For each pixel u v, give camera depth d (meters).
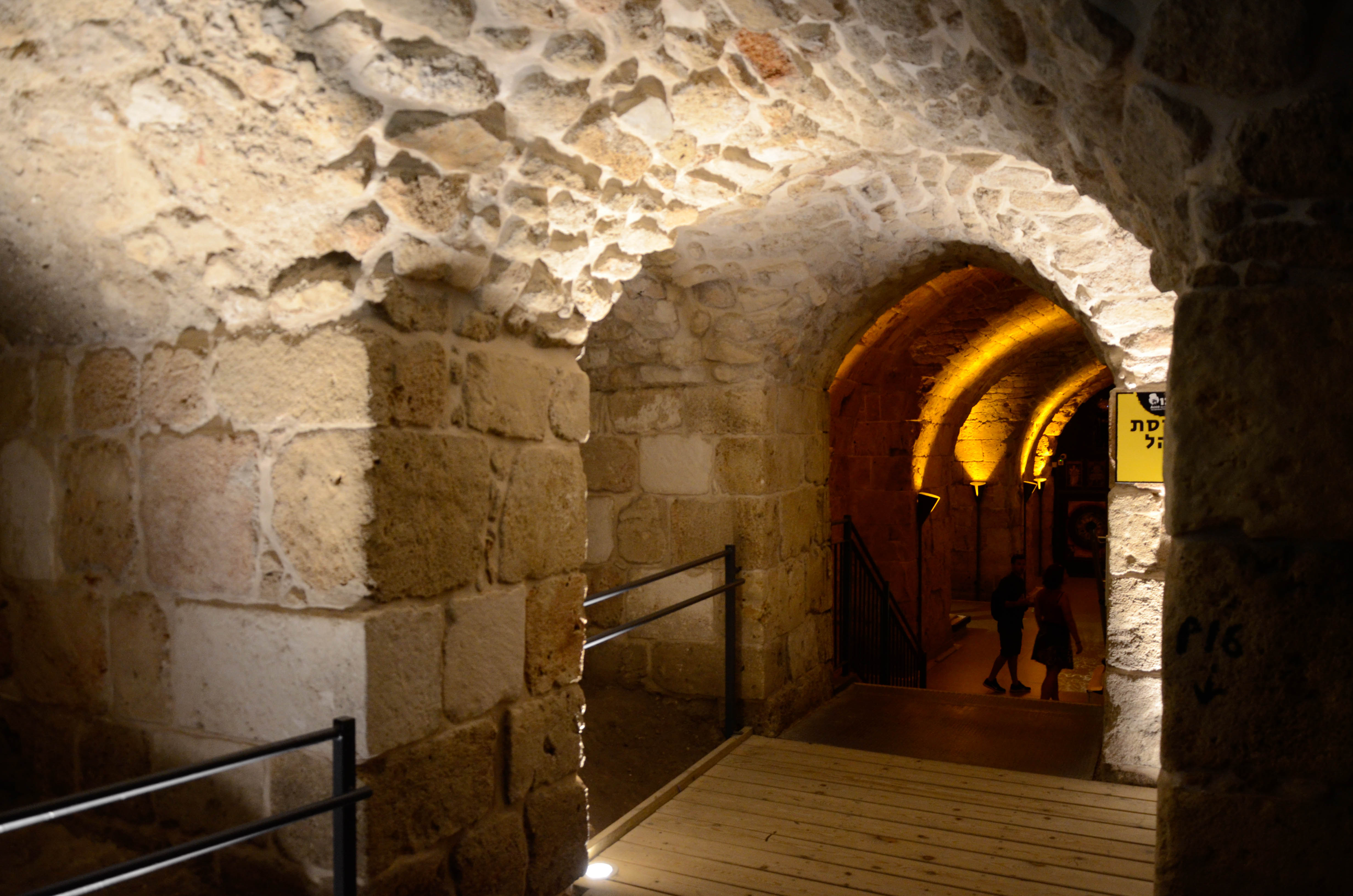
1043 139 2.16
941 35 1.93
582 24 1.95
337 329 2.11
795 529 4.60
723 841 3.14
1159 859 1.68
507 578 2.53
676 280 4.02
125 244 2.21
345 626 2.08
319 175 1.97
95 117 1.94
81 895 2.22
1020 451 12.66
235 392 2.23
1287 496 1.58
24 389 2.61
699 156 2.59
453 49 1.88
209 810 2.30
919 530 8.35
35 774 2.63
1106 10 1.50
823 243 3.72
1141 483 3.58
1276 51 1.44
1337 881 1.57
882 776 3.75
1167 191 1.74
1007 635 8.05
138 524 2.40
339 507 2.09
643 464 4.44
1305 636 1.58
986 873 2.89
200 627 2.30
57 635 2.56
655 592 4.42
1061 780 3.69
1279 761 1.59
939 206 3.41
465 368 2.38
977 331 7.53
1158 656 3.57
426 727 2.23
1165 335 3.49
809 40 2.10
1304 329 1.56
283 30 1.73
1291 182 1.52
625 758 3.86
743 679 4.26
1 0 1.72
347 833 1.97
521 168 2.23
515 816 2.55
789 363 4.38
